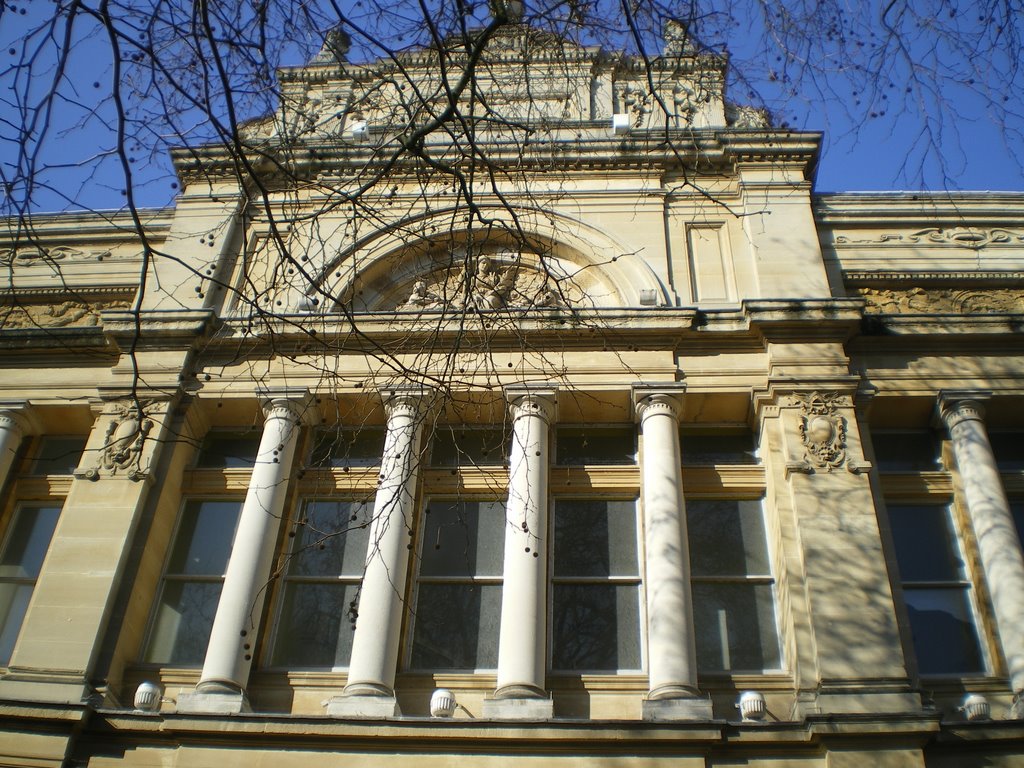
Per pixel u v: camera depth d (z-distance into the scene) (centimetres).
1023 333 1766
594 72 2222
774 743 1297
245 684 1445
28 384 1830
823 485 1549
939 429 1742
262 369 1780
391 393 1586
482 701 1448
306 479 1705
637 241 1912
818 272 1842
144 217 2109
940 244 1970
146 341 1805
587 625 1550
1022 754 1295
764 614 1551
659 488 1571
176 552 1675
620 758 1291
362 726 1320
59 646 1462
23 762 1325
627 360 1738
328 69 2270
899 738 1277
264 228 1995
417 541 1628
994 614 1519
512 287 1322
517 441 1638
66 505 1620
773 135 2006
